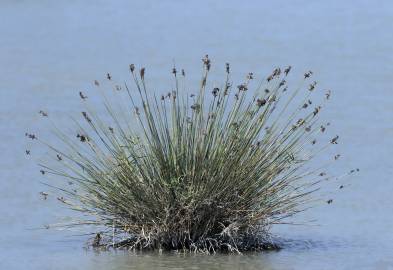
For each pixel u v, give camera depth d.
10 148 20.17
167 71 31.88
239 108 12.90
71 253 12.51
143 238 12.77
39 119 23.58
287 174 12.88
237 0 50.06
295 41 38.41
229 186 12.61
